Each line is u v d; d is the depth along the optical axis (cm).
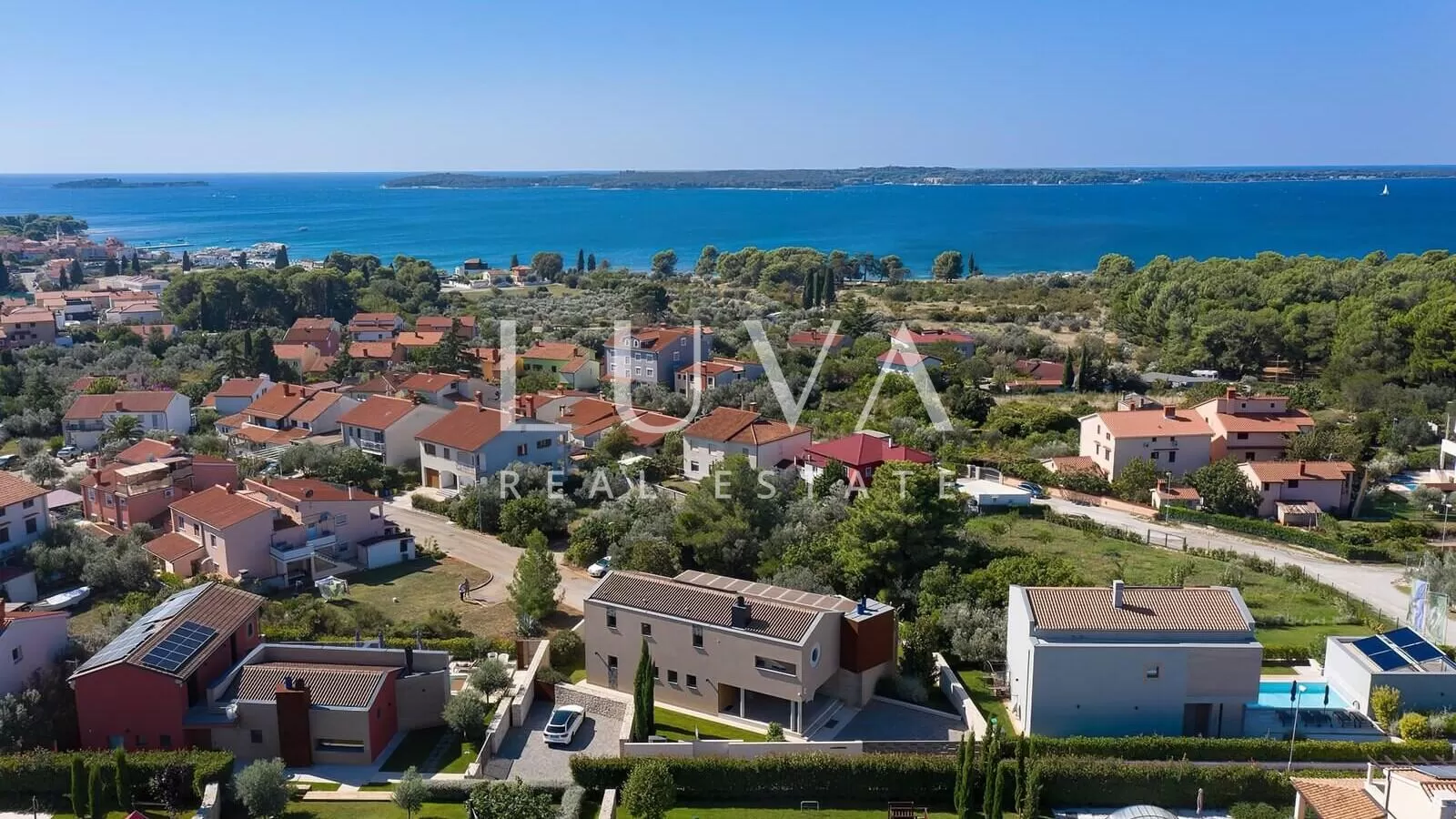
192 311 19575
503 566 8244
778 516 8012
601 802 4700
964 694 5453
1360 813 4072
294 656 5453
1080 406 12875
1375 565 8288
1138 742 4816
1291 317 15625
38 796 4600
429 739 5247
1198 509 9538
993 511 9569
